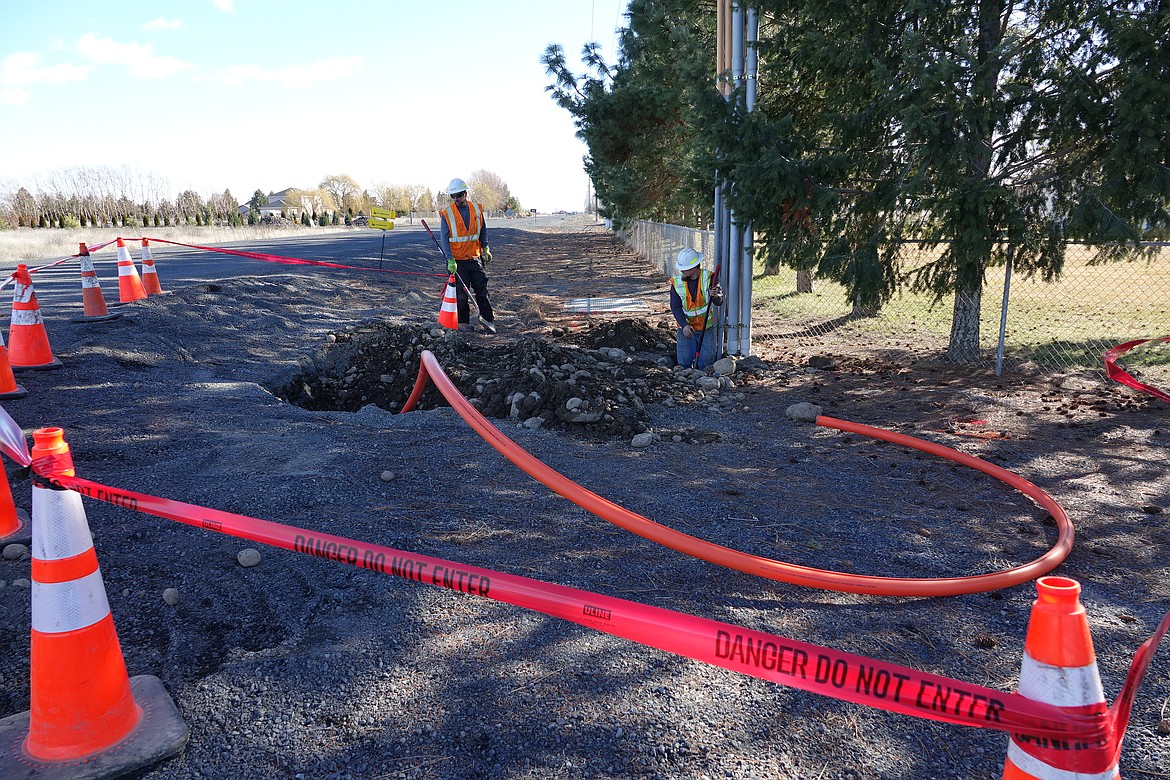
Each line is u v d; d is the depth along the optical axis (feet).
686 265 25.29
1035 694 4.85
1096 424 19.76
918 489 15.20
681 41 38.99
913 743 7.66
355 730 7.71
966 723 5.01
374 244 95.76
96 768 6.93
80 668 7.07
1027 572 10.84
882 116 23.85
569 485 12.64
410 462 15.81
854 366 27.63
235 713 7.93
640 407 20.42
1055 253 23.93
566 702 8.17
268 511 12.99
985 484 15.49
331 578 10.81
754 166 23.26
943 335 34.83
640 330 30.04
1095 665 4.80
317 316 34.06
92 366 22.27
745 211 24.58
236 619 9.75
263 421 18.44
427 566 7.25
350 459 15.75
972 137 21.76
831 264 24.89
